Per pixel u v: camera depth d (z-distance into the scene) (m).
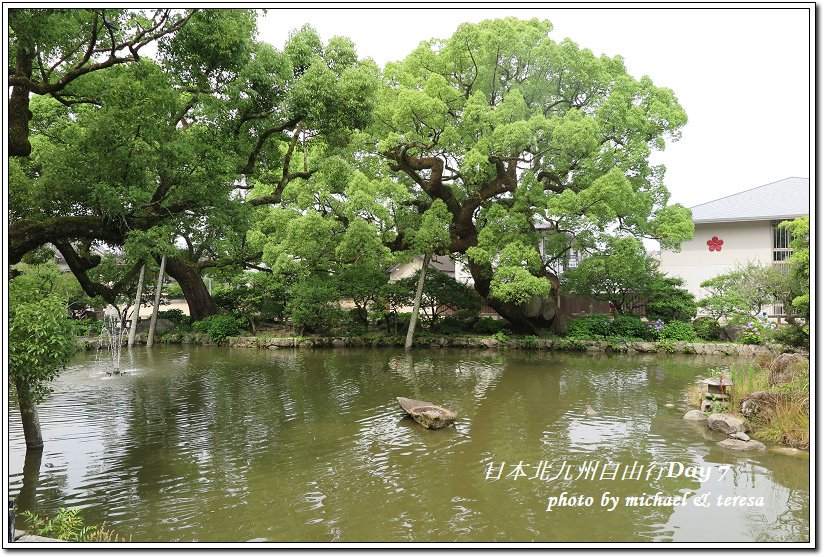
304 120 11.51
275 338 21.78
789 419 8.40
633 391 12.46
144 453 8.35
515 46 17.84
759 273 18.52
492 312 26.86
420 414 9.84
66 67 10.33
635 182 18.23
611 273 18.72
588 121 16.03
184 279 25.19
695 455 7.94
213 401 11.94
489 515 6.11
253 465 7.80
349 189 17.92
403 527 5.84
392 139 17.88
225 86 10.58
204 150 10.28
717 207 24.77
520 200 18.23
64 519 5.71
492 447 8.50
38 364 6.89
